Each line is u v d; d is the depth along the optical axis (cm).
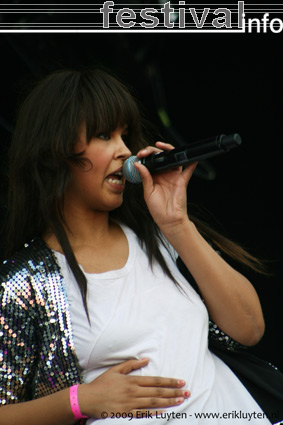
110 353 630
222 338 698
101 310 636
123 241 705
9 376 626
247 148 1689
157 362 629
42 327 633
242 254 750
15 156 698
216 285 665
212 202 1627
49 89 686
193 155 624
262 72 1738
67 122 657
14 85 1250
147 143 748
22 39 1166
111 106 657
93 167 657
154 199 669
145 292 657
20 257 662
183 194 670
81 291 637
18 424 617
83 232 688
